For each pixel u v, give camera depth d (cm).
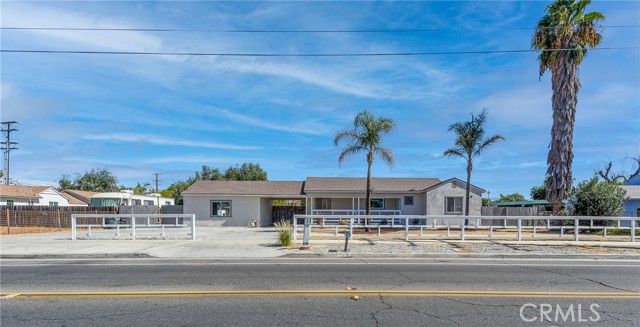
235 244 1656
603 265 1177
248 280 912
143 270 1064
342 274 991
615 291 804
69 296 759
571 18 2323
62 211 2923
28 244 1661
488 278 943
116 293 780
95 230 2752
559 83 2338
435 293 777
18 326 585
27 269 1095
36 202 3828
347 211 3253
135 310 661
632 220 1822
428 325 585
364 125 2527
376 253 1395
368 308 671
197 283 879
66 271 1054
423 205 3272
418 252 1409
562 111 2331
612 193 2359
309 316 626
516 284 871
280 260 1268
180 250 1470
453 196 3144
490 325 587
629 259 1327
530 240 1861
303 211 3716
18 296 761
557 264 1191
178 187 5600
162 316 628
